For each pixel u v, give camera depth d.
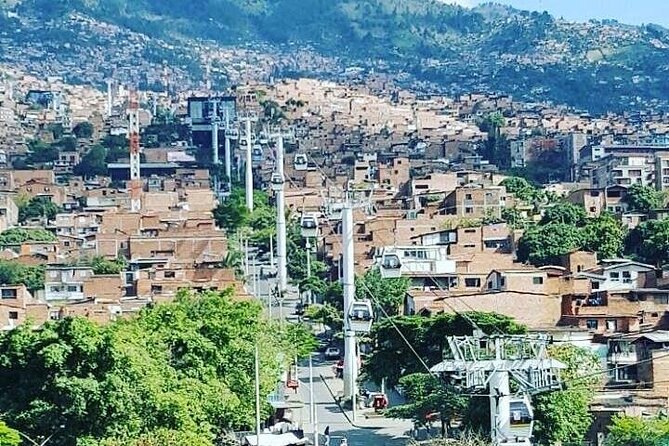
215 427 158.62
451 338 149.38
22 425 138.62
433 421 174.12
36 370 141.88
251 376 173.62
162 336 166.00
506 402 138.38
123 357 143.00
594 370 194.00
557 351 187.25
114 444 135.62
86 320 146.75
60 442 139.25
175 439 137.12
